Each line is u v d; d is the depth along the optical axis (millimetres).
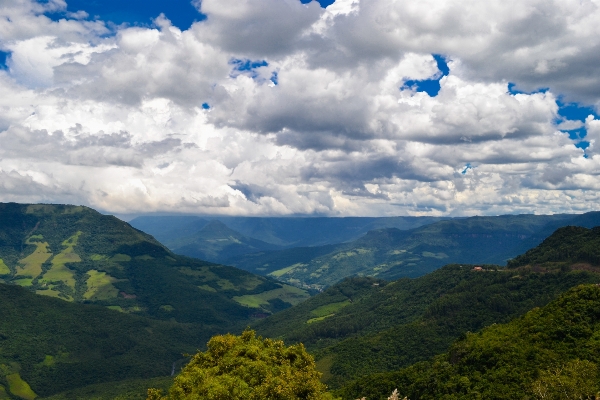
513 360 93562
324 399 60656
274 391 56906
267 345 73812
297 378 61500
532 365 90188
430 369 112250
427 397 99812
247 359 65812
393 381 115625
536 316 107250
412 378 112125
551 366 86812
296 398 58500
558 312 102938
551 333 97688
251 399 55969
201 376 61875
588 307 100000
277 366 64938
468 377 97750
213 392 55750
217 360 67875
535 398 76250
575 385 71125
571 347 92312
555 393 72438
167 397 61250
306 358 70250
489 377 92000
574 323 97438
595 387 70938
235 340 73000
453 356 111625
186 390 60375
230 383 58250
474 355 103000
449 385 96625
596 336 91375
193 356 72500
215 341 71562
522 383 85000
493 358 97688
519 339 101062
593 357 84938
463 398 89812
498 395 85125
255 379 60344
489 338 107750
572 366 78375
